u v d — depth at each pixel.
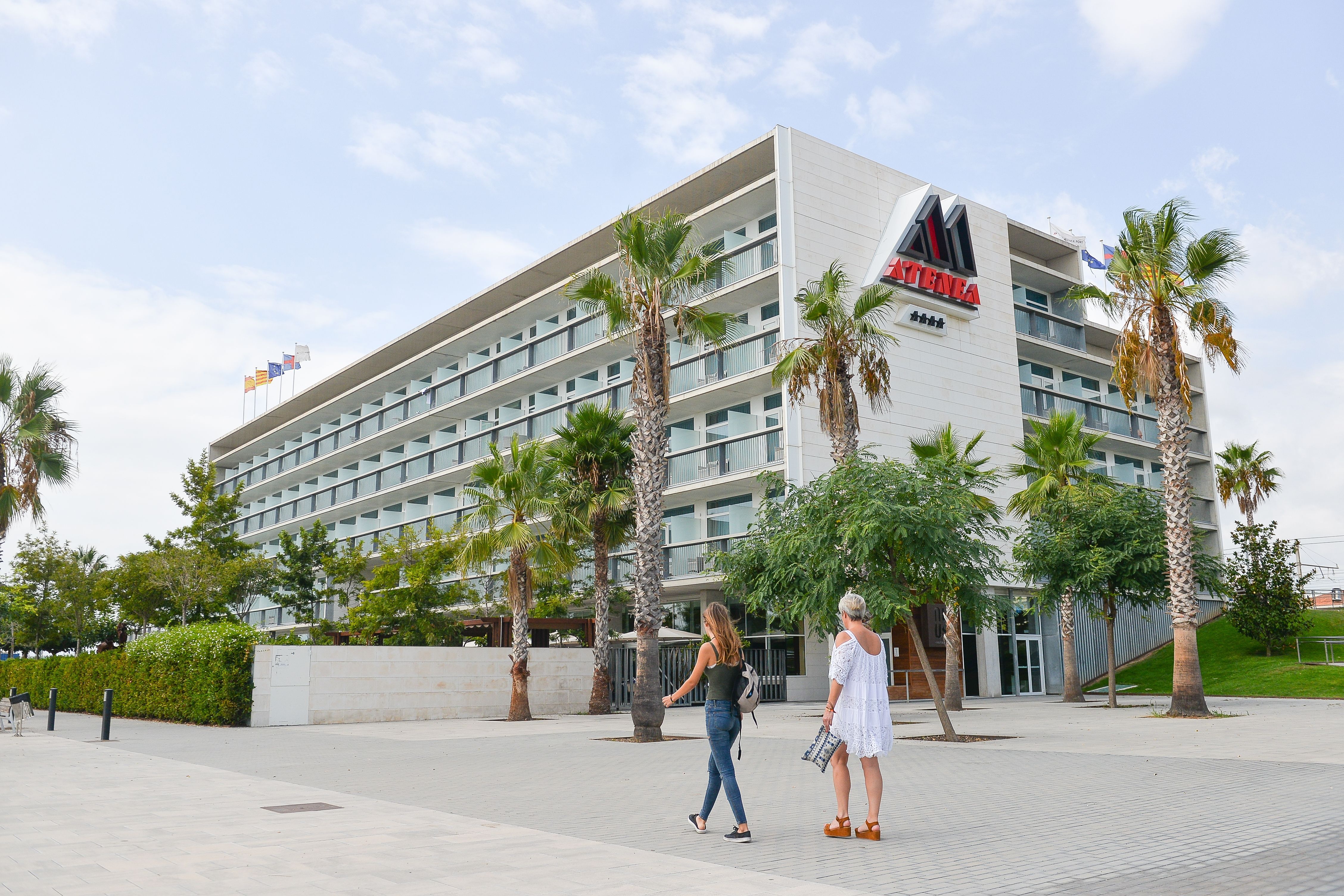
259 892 5.34
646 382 19.84
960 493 16.30
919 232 34.69
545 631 37.22
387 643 32.53
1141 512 25.16
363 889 5.39
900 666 33.34
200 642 23.47
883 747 6.86
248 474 70.06
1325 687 29.28
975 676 35.12
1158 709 24.03
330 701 23.45
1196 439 50.59
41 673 34.59
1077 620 39.38
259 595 44.59
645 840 7.01
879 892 5.23
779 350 30.44
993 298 38.44
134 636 46.28
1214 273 21.19
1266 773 10.48
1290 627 36.06
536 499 24.39
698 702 30.73
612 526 26.89
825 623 17.58
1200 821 7.50
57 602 48.12
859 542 15.39
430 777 11.55
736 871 5.82
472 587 35.84
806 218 32.69
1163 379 21.38
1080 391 45.00
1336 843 6.46
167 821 8.03
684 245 21.95
